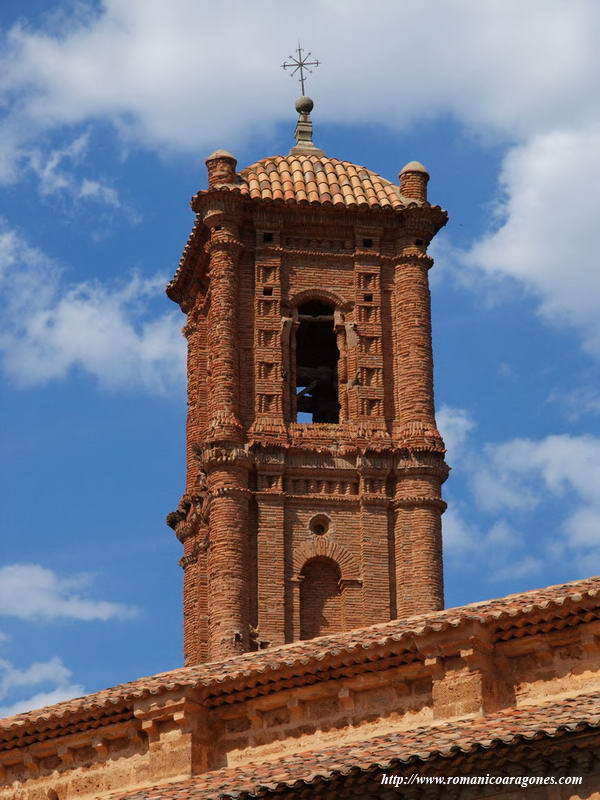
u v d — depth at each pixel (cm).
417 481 9119
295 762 6025
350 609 8919
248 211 9450
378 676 6191
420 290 9438
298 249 9456
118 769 6556
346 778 5647
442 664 6041
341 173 9719
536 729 5469
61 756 6650
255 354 9269
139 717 6469
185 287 10000
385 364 9350
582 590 5981
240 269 9388
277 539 8969
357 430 9188
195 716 6406
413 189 9581
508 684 6028
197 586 9294
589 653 5934
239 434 9088
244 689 6372
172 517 9644
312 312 9519
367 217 9512
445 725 5912
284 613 8881
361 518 9056
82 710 6562
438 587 8981
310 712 6303
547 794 5453
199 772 6378
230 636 8781
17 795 6706
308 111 10044
